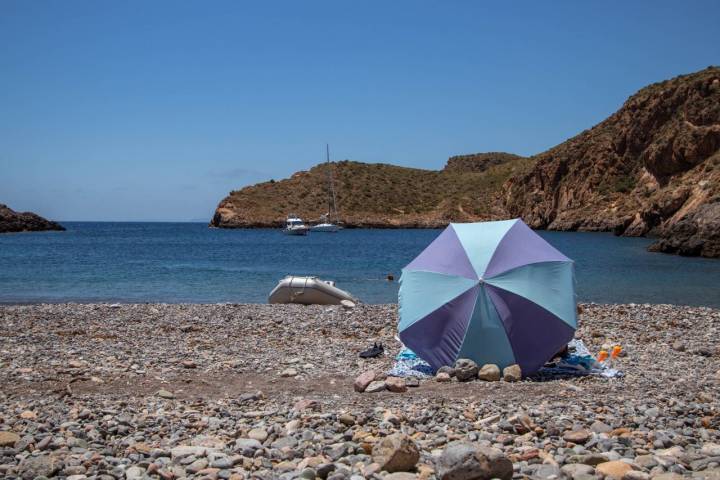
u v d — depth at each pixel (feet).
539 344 34.53
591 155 423.23
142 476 19.44
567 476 18.53
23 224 420.77
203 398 30.83
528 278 35.06
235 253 207.72
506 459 17.70
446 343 35.40
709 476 18.04
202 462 20.42
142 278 118.01
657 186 362.53
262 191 560.20
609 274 123.75
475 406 27.76
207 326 53.67
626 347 43.91
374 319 56.65
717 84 363.35
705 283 107.24
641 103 407.85
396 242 299.58
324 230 433.07
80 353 41.91
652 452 21.21
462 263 35.99
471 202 545.03
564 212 417.49
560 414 26.27
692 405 27.30
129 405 29.27
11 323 55.36
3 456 21.56
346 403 29.22
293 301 72.64
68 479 18.99
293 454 21.50
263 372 37.01
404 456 19.40
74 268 141.49
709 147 338.75
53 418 26.35
